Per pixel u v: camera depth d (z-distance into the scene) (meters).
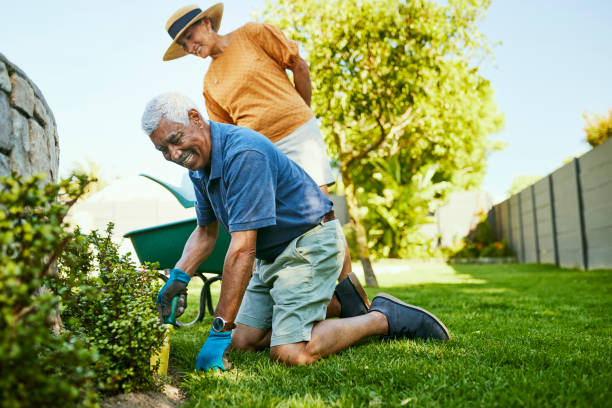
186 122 1.90
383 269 13.10
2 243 1.01
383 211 16.23
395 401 1.52
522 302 4.55
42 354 1.17
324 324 2.12
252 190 1.94
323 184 2.82
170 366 2.13
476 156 21.88
